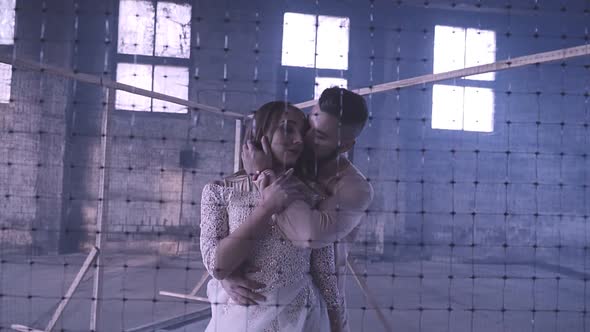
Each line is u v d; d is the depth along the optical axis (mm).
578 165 8016
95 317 2619
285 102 1033
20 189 6742
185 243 6543
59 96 7238
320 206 987
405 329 3633
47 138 6996
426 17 8305
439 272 6832
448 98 8188
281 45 7867
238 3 7797
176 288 4793
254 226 917
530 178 8188
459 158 8133
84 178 7324
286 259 968
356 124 1024
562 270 7305
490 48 8336
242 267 976
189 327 3365
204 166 7188
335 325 1099
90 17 7484
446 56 8281
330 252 1068
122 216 6594
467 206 8070
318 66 7918
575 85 8016
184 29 7758
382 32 8172
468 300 5000
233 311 996
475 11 8258
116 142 6863
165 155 7027
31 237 6719
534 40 8227
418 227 7730
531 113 8156
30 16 7316
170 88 7695
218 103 7738
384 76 8125
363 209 1011
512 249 8102
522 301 5113
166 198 6859
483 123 8234
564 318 4227
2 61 2029
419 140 8023
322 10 8000
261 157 990
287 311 964
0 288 3580
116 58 7594
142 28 7656
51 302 4047
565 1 7566
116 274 5348
